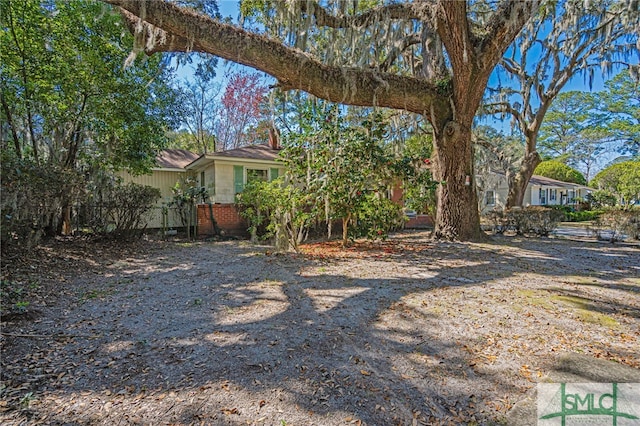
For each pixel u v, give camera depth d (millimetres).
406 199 10008
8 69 7316
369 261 6242
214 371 2328
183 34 5449
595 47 11742
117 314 3512
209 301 3922
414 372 2307
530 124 14344
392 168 7547
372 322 3205
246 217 10500
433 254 6918
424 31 8812
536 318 3291
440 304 3715
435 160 8945
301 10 6367
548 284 4555
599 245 8281
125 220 8547
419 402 1979
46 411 1912
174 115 13641
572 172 27531
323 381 2195
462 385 2152
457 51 7277
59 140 8375
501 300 3852
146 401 2002
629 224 8961
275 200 8000
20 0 6945
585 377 2225
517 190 14781
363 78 7062
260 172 13320
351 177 7258
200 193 11898
